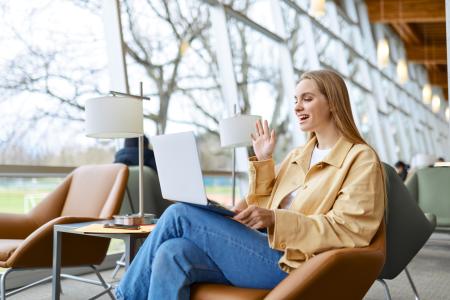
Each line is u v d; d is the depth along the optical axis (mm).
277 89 6602
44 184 3604
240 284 1603
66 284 3443
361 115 9836
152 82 4445
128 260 2049
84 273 3814
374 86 10938
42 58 3582
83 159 3852
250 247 1576
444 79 16922
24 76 3453
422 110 15672
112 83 4066
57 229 2242
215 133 5250
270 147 1983
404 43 14109
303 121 1809
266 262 1570
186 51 4941
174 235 1612
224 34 5477
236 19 5875
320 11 6008
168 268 1514
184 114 4820
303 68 7523
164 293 1502
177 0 4891
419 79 15531
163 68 4598
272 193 1924
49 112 3604
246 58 5965
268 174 1971
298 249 1532
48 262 2406
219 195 5262
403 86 13477
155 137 1670
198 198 1537
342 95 1769
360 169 1639
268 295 1425
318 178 1742
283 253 1579
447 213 4555
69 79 3764
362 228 1549
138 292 1602
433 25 12945
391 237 2404
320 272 1405
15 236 2783
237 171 5527
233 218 1543
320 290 1442
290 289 1399
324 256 1428
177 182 1605
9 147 3332
